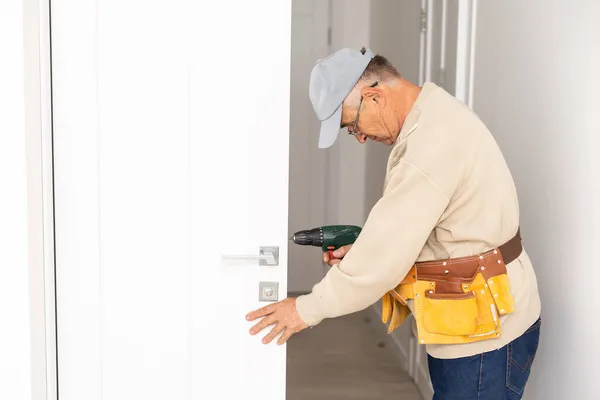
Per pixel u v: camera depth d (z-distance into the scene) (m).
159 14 1.72
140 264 1.80
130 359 1.84
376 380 3.47
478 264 1.75
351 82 1.73
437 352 1.83
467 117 1.71
